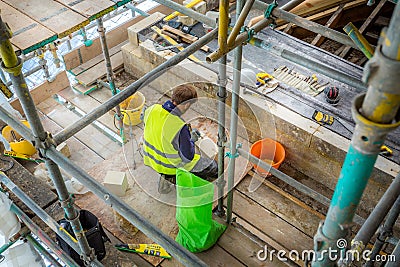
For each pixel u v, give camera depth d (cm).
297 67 421
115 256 298
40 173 373
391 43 89
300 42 437
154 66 462
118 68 494
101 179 378
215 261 325
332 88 384
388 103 97
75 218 217
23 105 174
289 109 385
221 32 214
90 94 475
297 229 354
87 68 480
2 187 323
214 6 508
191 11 276
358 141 108
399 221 352
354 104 105
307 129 369
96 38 484
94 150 422
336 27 510
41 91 462
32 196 322
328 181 386
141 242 337
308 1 469
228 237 337
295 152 392
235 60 262
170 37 460
